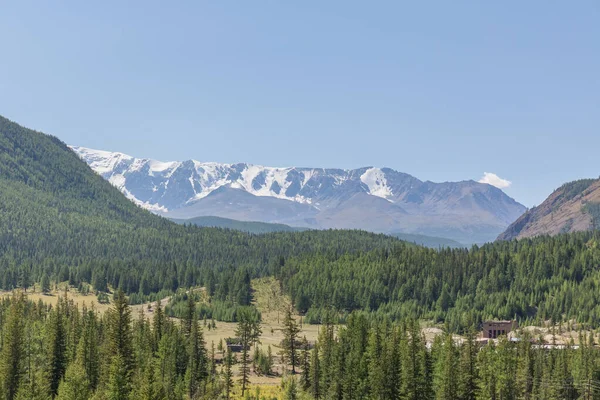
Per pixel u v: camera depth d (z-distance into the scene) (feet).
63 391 488.85
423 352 583.17
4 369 512.63
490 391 575.38
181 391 576.20
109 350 559.38
